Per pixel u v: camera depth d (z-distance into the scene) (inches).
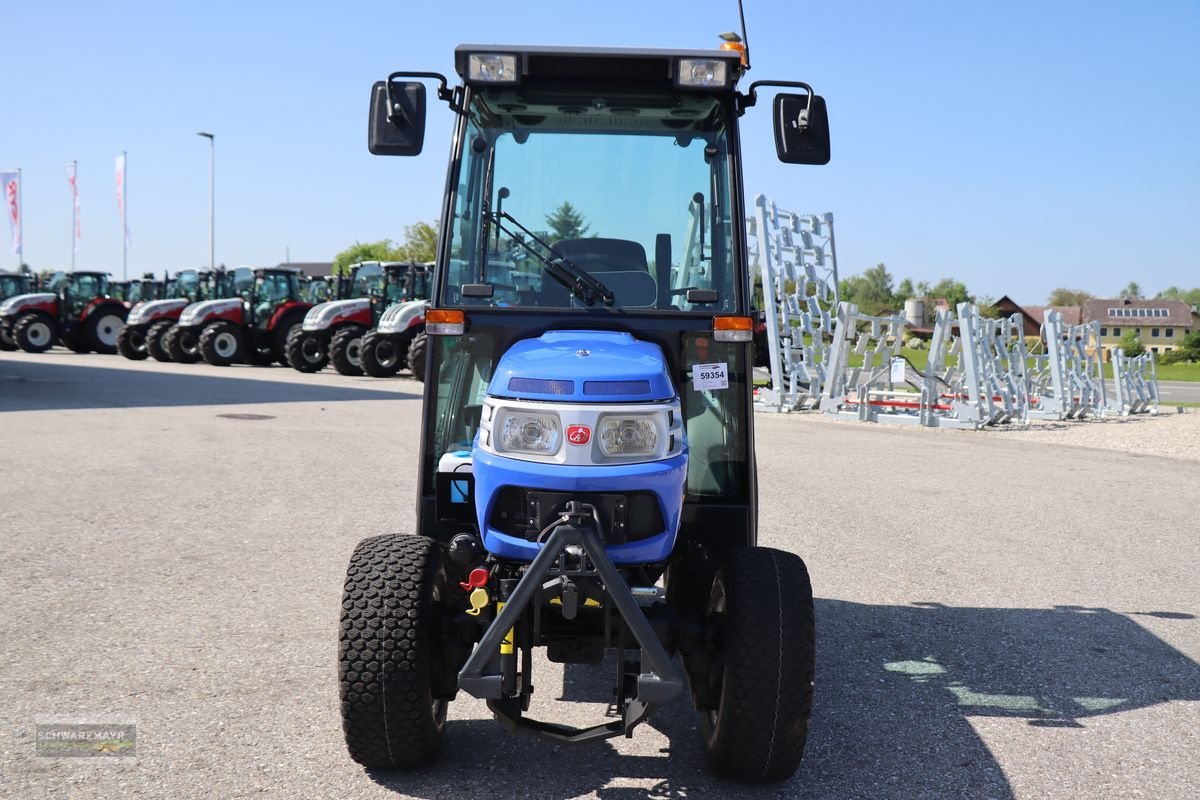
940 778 139.3
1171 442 538.9
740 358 154.5
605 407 125.3
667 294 158.2
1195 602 229.5
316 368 919.7
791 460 434.9
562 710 163.0
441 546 142.3
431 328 152.1
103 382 747.4
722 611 138.4
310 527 278.8
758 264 689.6
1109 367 1720.0
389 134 154.5
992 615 216.8
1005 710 164.7
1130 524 315.6
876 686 174.7
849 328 641.6
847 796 133.6
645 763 142.6
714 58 154.9
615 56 155.0
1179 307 4736.7
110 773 133.1
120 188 1581.0
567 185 160.4
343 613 131.0
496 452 127.8
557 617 135.9
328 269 3412.9
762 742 129.1
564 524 122.3
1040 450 499.8
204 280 1129.4
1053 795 134.6
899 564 258.4
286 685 165.8
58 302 1193.4
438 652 134.1
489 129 160.6
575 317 152.9
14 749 139.5
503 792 132.2
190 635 189.0
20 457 383.2
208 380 790.5
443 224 155.9
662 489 126.9
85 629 190.5
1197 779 140.0
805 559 261.0
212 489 330.0
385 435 473.7
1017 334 693.3
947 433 573.6
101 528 271.4
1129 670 184.5
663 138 161.3
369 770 137.0
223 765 136.6
